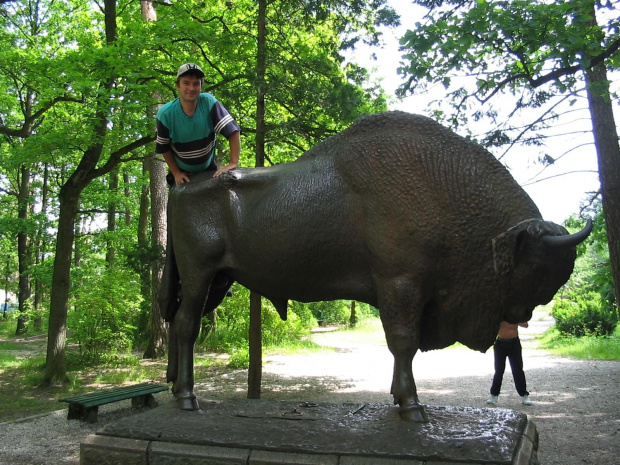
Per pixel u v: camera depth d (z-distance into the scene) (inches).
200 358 489.1
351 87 301.1
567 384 342.0
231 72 330.6
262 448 106.5
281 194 126.2
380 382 366.6
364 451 100.4
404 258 111.6
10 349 575.8
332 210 120.7
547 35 177.0
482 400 295.1
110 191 629.6
